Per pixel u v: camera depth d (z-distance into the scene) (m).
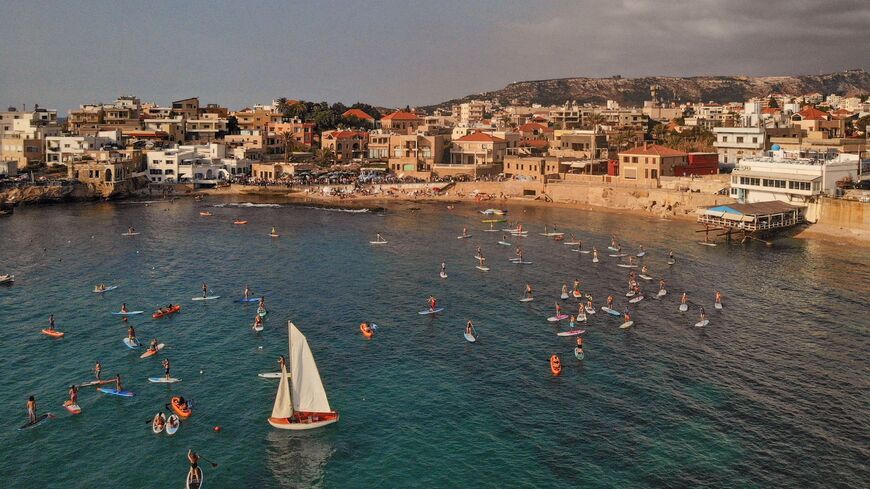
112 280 125.75
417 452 67.19
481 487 61.59
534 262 140.00
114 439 69.75
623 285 122.25
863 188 168.62
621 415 73.81
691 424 71.75
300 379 72.69
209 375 84.25
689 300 112.62
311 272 132.00
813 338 95.19
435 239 164.50
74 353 90.88
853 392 78.88
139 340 95.56
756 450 66.81
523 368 85.94
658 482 61.94
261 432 71.00
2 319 103.94
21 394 79.00
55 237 165.00
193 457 63.59
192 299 114.12
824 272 129.00
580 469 64.06
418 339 95.94
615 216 197.25
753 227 156.88
